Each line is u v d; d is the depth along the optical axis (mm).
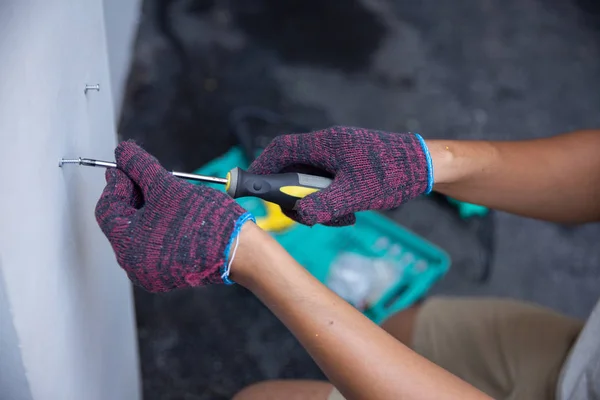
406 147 739
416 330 989
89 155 709
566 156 841
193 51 1859
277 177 703
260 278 581
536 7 2193
